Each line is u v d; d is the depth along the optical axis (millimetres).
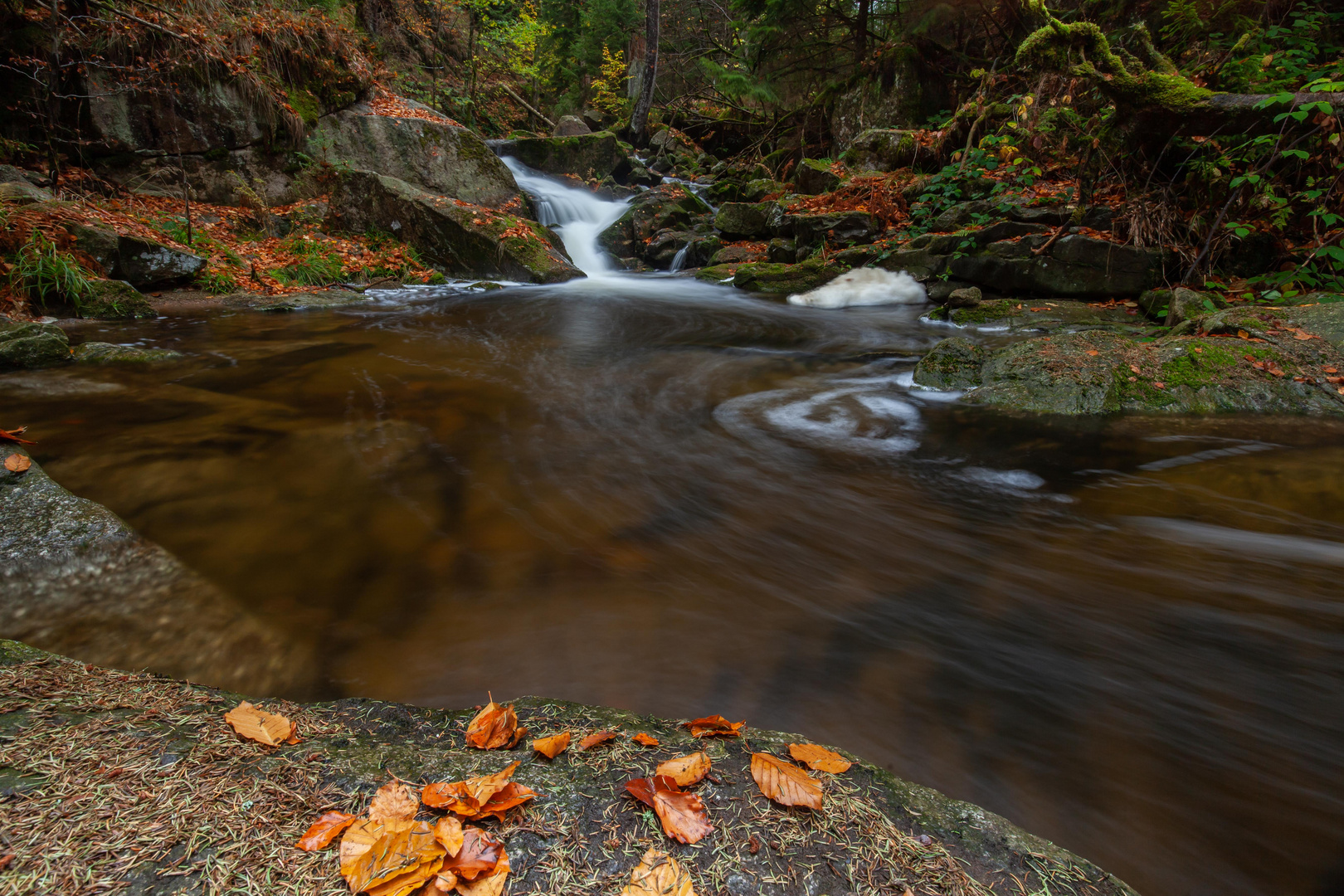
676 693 1881
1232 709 1937
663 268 13578
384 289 10000
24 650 1717
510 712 1526
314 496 3121
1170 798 1590
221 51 10781
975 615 2410
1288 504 3408
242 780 1207
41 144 9711
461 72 20469
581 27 23875
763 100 17531
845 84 16031
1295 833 1511
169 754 1253
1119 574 2742
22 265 6688
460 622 2205
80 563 2293
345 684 1887
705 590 2490
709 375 5906
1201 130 7105
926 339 7352
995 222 8883
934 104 14969
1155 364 5062
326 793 1200
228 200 11164
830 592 2529
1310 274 6520
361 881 998
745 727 1645
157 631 2061
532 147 16703
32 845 998
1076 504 3469
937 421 4727
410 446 3854
